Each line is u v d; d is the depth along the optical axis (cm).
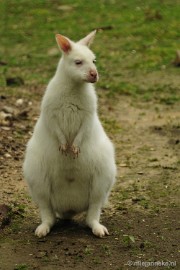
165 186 2167
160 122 3020
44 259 1554
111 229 1769
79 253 1590
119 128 2922
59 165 1697
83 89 1692
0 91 3425
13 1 5853
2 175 2231
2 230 1747
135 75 3931
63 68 1719
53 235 1714
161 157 2494
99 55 4384
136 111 3231
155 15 5228
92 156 1697
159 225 1806
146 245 1644
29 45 4725
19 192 2083
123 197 2061
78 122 1694
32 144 1730
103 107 3288
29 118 2945
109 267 1516
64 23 5247
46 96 1697
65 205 1750
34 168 1705
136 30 4941
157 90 3609
